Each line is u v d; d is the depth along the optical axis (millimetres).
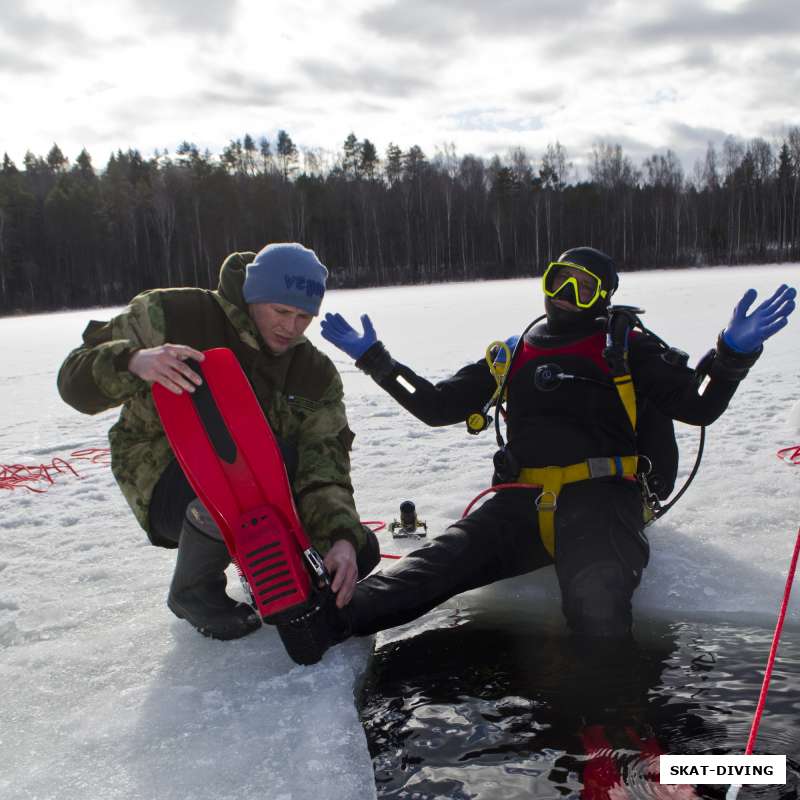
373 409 6023
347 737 1688
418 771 1590
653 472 2645
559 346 2484
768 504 3166
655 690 1847
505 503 2420
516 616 2357
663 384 2402
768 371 6801
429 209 62406
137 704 1867
